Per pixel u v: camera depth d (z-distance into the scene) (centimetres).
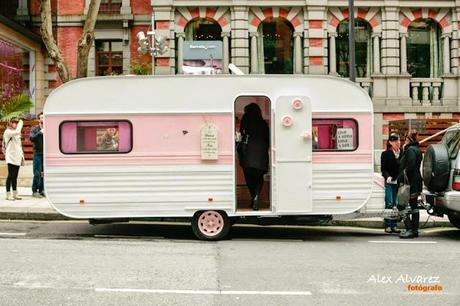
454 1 2380
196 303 642
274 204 1069
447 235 1165
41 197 1502
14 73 2336
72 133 1059
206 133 1062
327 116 1080
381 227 1272
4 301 639
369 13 2378
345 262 866
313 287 716
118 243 1013
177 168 1061
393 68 2372
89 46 1673
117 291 686
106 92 1062
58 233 1123
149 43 2047
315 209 1075
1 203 1399
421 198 1168
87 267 805
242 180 1220
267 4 2333
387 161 1183
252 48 2353
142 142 1061
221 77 1070
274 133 1068
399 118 2364
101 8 2455
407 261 877
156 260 861
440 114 2372
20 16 2512
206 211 1066
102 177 1056
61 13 2462
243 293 686
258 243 1039
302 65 2366
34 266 806
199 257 891
